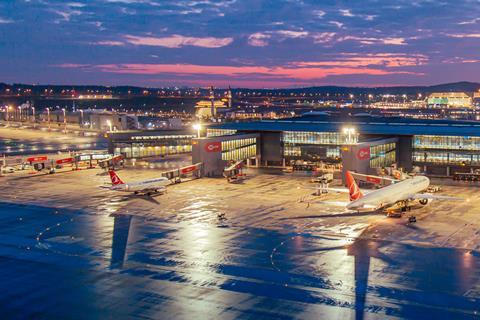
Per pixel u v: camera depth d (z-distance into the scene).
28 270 69.38
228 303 57.59
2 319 54.75
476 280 62.88
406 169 152.75
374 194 91.06
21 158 185.38
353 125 169.50
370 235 82.56
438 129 154.12
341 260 70.94
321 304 56.75
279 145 167.62
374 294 59.22
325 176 133.62
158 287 62.69
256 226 89.62
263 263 70.38
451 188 123.50
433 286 61.19
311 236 82.75
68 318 54.75
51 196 119.38
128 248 78.25
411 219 90.25
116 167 169.12
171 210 102.88
